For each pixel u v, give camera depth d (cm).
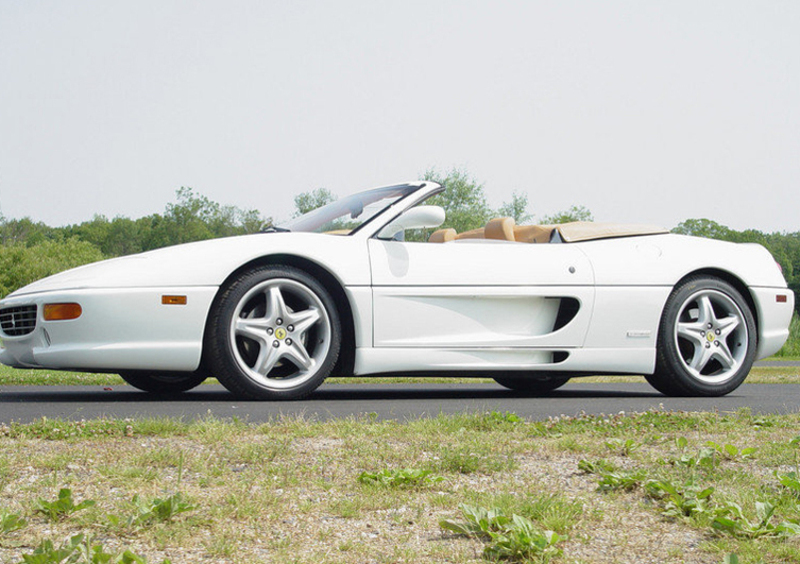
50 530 191
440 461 270
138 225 10938
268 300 469
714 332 552
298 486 238
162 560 173
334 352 479
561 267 517
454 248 509
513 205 3869
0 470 243
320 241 483
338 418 373
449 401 491
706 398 542
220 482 237
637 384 741
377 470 260
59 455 266
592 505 225
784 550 183
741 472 262
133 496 215
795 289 8100
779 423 371
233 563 172
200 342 454
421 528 201
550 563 176
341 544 187
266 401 467
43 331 451
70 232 10962
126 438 307
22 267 5756
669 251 547
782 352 2339
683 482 247
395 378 772
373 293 481
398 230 507
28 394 530
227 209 9000
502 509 212
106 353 442
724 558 171
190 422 351
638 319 529
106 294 442
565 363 518
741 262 564
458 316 498
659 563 178
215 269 457
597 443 313
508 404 475
